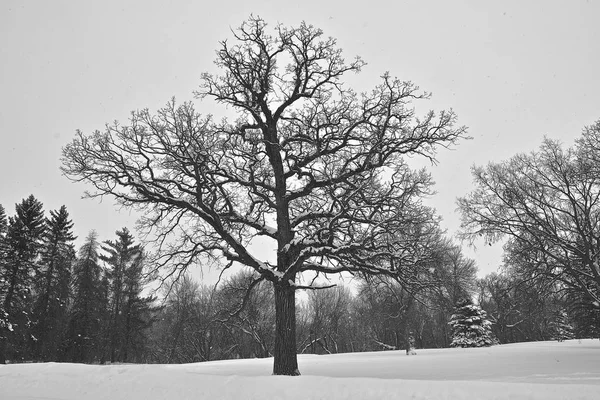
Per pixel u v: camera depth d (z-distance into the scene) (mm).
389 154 15328
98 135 15578
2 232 45688
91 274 48969
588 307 34562
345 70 16938
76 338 46969
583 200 28781
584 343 39219
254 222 16281
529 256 28031
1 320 36906
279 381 10500
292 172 16453
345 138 15961
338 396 9422
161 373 12555
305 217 16516
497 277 52844
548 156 28500
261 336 48031
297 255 15461
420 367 19203
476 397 8422
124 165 15242
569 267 26719
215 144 16062
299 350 63406
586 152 26078
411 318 32938
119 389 11805
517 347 37031
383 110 15984
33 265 40531
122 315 51250
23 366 14953
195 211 14867
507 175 29438
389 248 15289
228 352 54781
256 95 16578
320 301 59438
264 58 17219
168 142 15945
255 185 16453
